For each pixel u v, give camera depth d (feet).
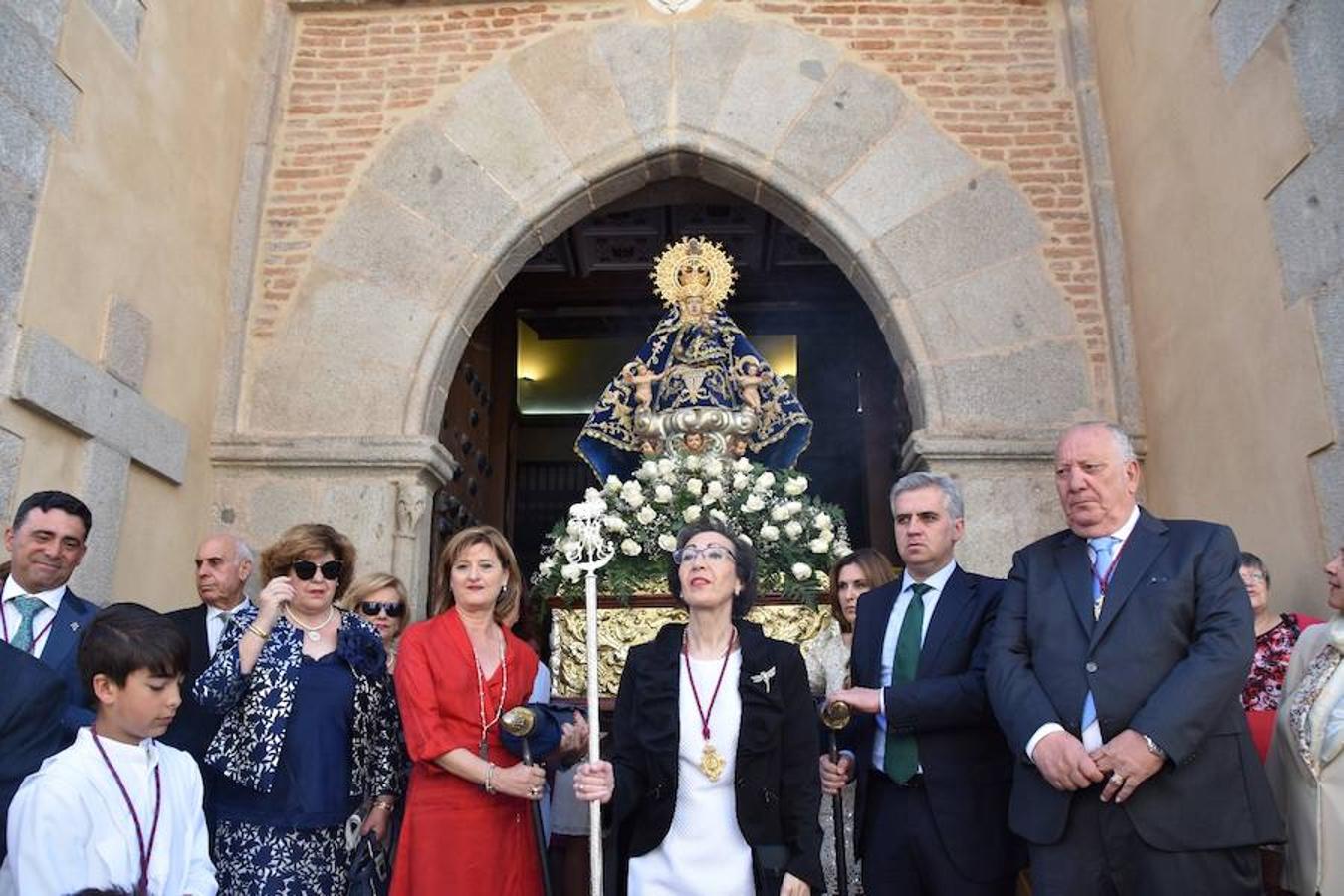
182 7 17.52
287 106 20.10
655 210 25.63
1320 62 12.90
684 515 14.60
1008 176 19.15
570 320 30.37
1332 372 12.66
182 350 17.22
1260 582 12.59
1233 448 14.90
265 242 19.29
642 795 8.96
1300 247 13.33
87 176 14.79
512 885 9.21
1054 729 7.93
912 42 19.90
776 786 8.70
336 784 9.68
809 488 29.07
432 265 19.03
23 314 13.34
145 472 16.07
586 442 17.90
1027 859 9.00
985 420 17.90
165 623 7.84
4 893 7.09
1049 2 20.12
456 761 9.15
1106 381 18.11
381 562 17.49
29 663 8.39
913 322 18.49
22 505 10.72
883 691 9.00
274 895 9.17
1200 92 15.80
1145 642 8.04
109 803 7.35
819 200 19.08
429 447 17.97
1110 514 8.64
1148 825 7.63
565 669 14.48
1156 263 17.28
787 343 30.99
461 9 20.43
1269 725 10.69
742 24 19.97
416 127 19.74
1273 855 10.36
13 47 13.33
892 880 9.12
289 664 9.75
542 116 19.67
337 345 18.65
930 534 9.64
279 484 17.89
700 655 9.09
